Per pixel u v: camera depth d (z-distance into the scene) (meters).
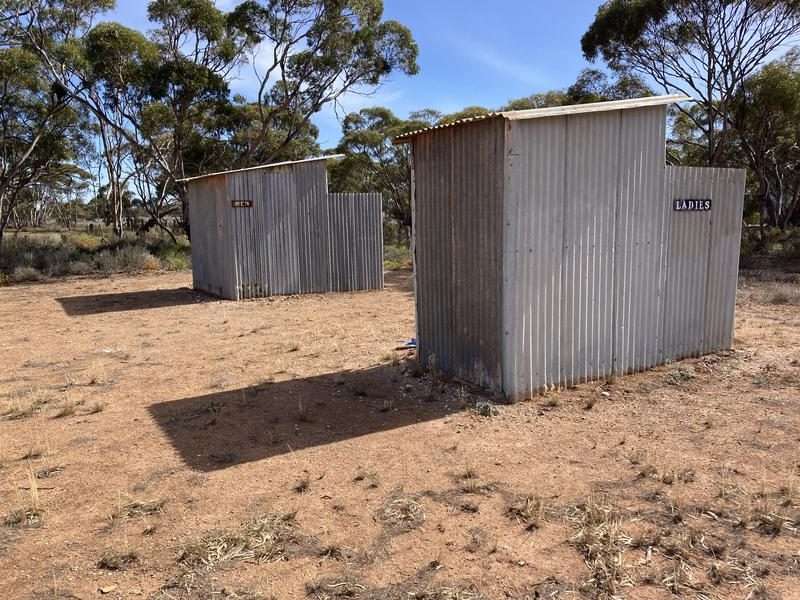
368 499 4.25
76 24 26.14
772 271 19.06
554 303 6.46
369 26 27.69
